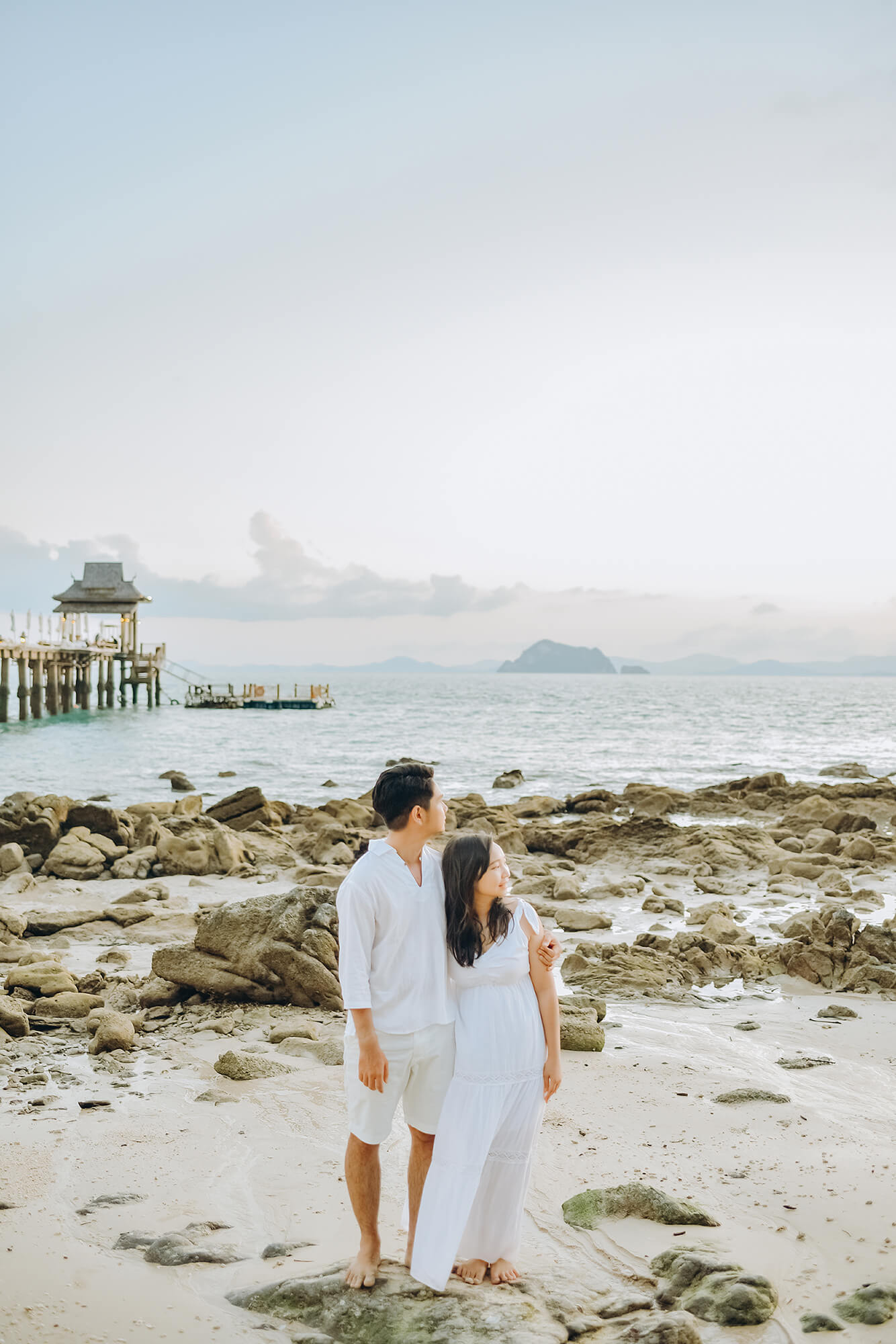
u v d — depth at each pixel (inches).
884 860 599.2
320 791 1129.4
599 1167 190.1
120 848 588.1
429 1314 134.6
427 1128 145.9
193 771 1317.7
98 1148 200.7
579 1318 136.4
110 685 2957.7
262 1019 295.4
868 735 2185.0
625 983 332.5
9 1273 149.9
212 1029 285.7
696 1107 222.5
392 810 147.5
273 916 321.1
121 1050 268.1
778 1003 317.4
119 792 1080.2
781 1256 154.5
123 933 418.3
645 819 668.7
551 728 2410.2
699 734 2185.0
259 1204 176.1
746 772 1357.0
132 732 2066.9
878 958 343.9
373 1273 145.3
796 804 845.2
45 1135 207.5
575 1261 154.7
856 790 920.9
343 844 631.8
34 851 583.8
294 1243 161.3
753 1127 210.2
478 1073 142.1
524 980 147.9
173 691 5674.2
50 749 1633.9
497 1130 142.9
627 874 579.8
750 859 596.1
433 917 145.5
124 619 2997.0
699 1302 138.8
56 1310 139.6
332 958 314.7
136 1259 156.5
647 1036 279.4
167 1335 134.4
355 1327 134.5
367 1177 145.9
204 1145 202.4
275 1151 199.5
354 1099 145.4
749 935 392.2
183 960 319.3
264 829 719.1
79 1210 173.2
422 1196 143.2
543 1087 146.7
